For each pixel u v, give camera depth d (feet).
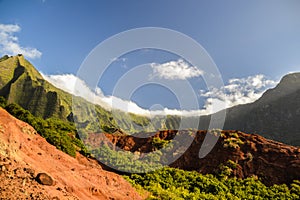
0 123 38.45
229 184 71.77
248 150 95.76
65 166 42.04
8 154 29.17
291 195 66.64
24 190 23.95
